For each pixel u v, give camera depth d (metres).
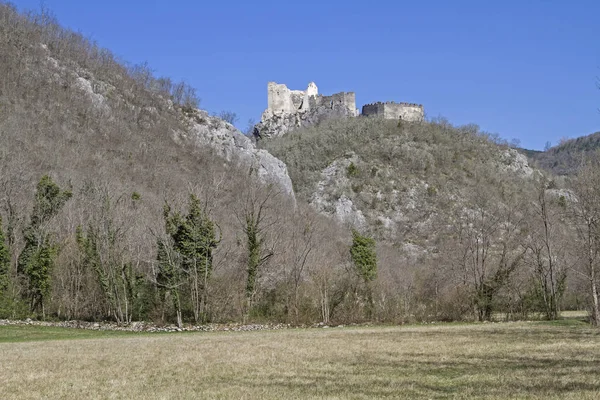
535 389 16.23
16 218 59.53
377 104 186.75
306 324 51.59
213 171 99.25
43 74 115.31
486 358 24.17
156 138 117.81
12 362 24.86
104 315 53.47
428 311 57.72
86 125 108.12
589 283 50.22
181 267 52.00
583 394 15.29
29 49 119.12
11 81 106.38
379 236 121.56
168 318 52.22
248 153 127.94
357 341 33.50
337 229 105.19
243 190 82.81
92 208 63.59
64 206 63.72
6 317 50.69
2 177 65.50
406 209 132.50
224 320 52.22
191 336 40.44
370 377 19.45
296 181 146.88
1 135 81.19
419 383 17.94
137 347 31.27
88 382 19.33
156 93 139.38
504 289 57.03
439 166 148.62
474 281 57.78
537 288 57.31
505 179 141.12
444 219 122.44
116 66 139.62
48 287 52.44
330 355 26.42
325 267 56.47
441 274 62.81
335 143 160.25
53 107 106.62
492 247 67.12
